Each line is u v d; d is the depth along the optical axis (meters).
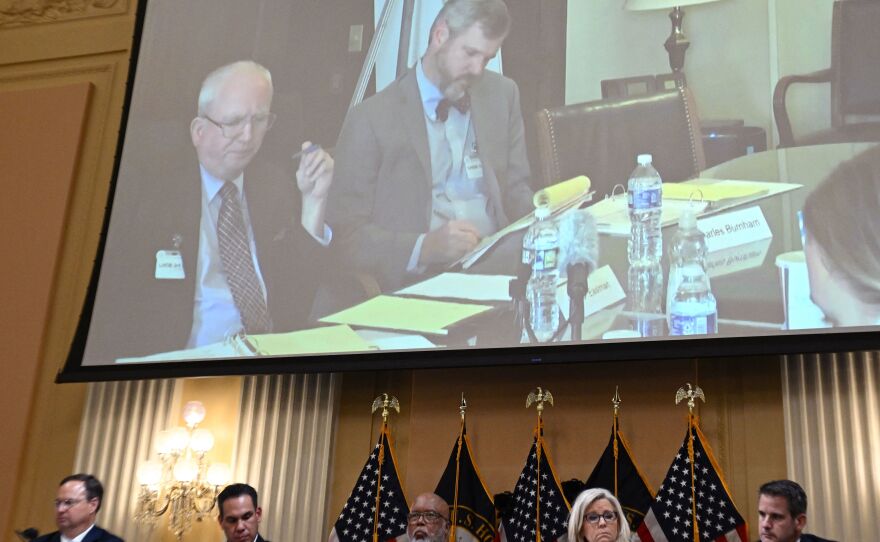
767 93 6.21
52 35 8.33
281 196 7.07
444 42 7.04
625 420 6.03
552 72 6.72
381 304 6.57
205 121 7.41
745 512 5.74
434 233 6.62
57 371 7.29
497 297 6.34
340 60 7.28
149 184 7.36
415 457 6.32
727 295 5.88
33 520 6.93
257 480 6.48
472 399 6.36
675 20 6.54
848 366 5.67
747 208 6.01
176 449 6.56
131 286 7.11
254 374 6.61
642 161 6.32
